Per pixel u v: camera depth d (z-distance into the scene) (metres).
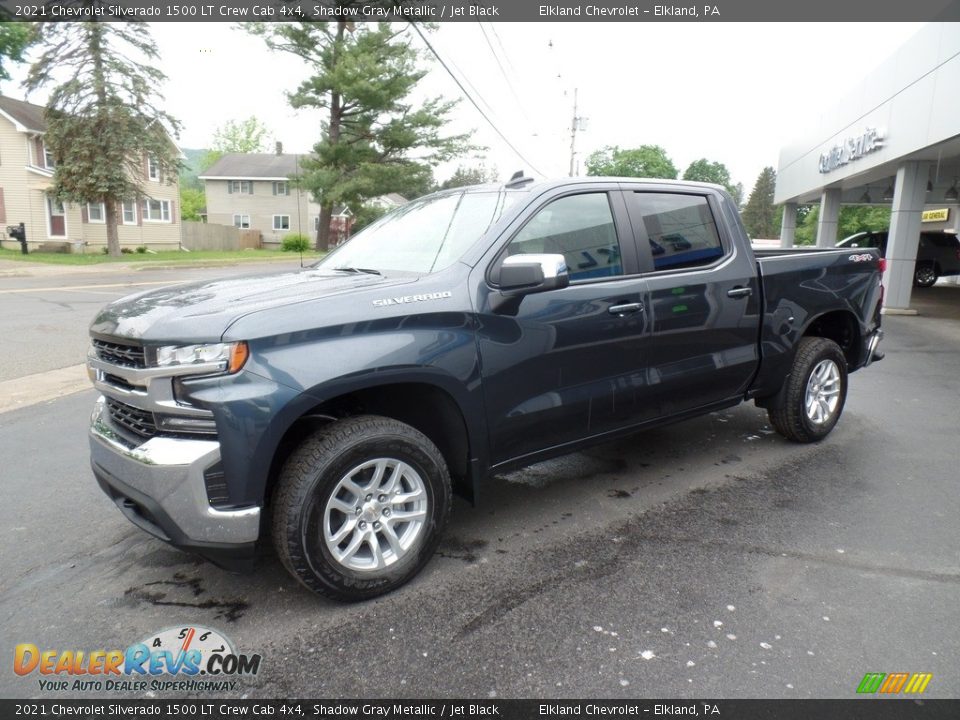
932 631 2.78
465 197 3.95
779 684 2.47
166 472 2.65
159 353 2.69
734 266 4.44
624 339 3.83
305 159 34.22
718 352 4.38
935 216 27.28
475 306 3.25
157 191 36.19
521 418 3.46
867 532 3.69
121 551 3.56
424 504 3.15
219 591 3.16
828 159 18.05
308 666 2.61
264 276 3.78
